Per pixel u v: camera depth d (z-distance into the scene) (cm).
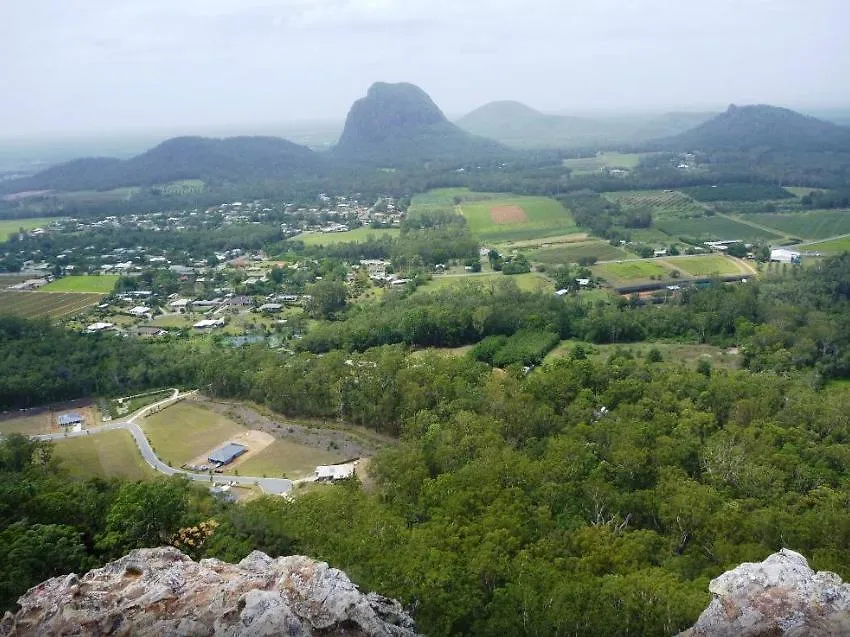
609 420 11606
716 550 7544
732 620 5012
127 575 5284
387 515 8300
